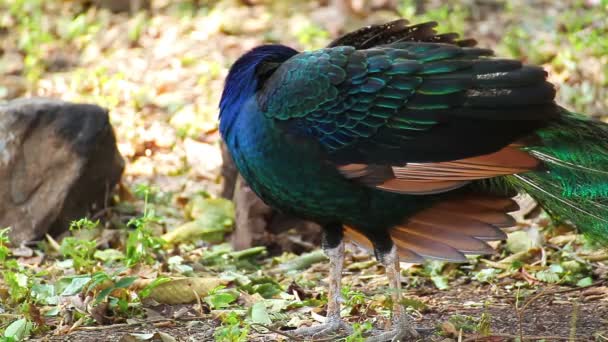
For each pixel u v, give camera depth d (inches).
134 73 746.8
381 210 379.9
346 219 385.4
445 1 848.9
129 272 460.4
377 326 404.8
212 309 428.5
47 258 507.8
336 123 373.4
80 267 462.3
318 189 379.2
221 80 725.3
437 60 373.4
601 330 385.1
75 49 796.6
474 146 369.7
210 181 604.1
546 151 382.9
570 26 744.3
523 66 369.4
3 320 411.8
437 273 470.0
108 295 424.2
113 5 861.8
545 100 367.6
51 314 419.5
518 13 820.6
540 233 493.7
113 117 679.7
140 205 569.3
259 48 399.9
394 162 372.2
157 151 645.9
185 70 746.8
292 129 376.5
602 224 387.9
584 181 382.9
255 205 522.3
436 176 368.8
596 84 670.5
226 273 467.8
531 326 393.7
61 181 529.3
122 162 561.0
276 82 382.9
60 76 751.7
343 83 374.3
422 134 370.0
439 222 399.5
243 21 825.5
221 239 535.2
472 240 399.9
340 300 397.4
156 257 496.4
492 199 401.4
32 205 525.7
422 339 383.2
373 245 393.4
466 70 370.0
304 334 393.7
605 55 685.3
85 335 401.4
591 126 385.4
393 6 850.1
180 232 527.5
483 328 377.4
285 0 872.3
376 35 405.1
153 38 807.1
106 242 521.0
